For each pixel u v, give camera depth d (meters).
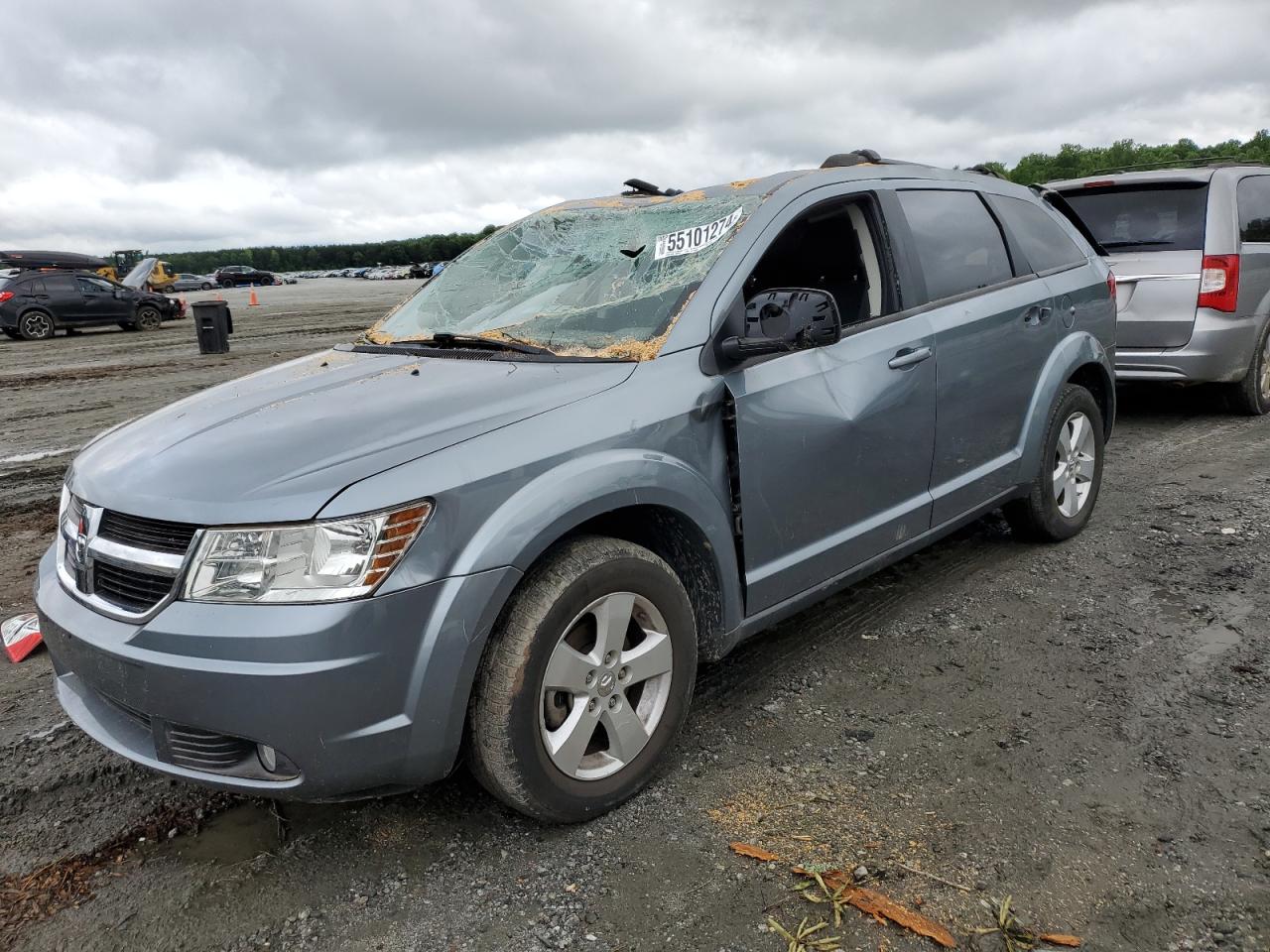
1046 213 4.67
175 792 2.88
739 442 2.88
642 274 3.22
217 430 2.64
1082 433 4.60
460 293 3.74
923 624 3.82
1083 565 4.36
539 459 2.43
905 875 2.33
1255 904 2.18
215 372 13.56
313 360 3.55
